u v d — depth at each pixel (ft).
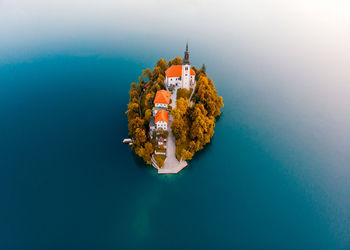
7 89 634.84
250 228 341.00
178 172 416.67
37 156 442.91
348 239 327.67
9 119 528.63
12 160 433.48
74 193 384.06
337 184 403.75
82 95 619.67
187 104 474.49
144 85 577.84
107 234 332.39
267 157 454.40
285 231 337.52
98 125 518.37
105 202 372.58
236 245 320.70
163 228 339.98
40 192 383.65
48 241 322.96
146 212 360.69
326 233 335.06
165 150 435.12
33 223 342.64
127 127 513.45
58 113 551.59
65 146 465.06
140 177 409.28
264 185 402.11
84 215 354.74
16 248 314.35
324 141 492.54
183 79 529.86
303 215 358.02
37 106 573.74
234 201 376.68
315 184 404.36
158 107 476.54
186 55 499.10
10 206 362.33
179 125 425.69
